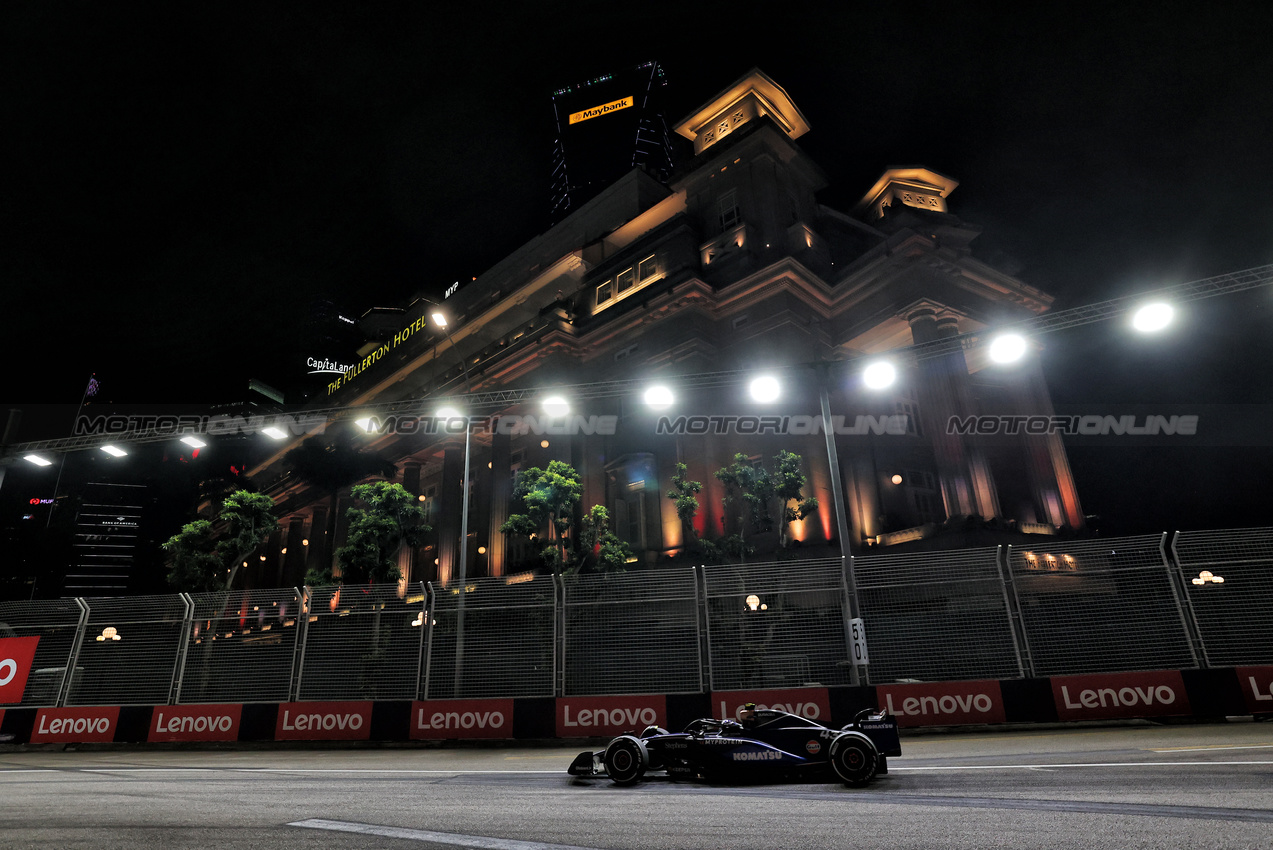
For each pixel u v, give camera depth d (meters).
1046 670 13.71
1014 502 35.44
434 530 47.56
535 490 25.08
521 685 15.72
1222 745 9.13
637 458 35.78
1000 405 36.41
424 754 13.79
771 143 41.97
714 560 24.11
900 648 14.52
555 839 5.05
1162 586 13.62
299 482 58.22
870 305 35.91
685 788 8.02
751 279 35.78
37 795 8.21
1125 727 12.62
